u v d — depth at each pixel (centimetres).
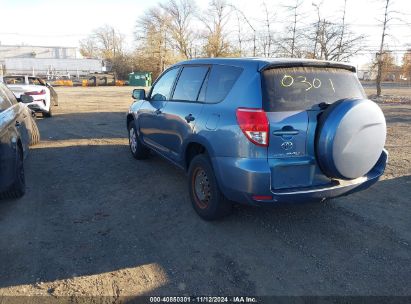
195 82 446
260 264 335
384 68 2312
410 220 425
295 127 336
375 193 509
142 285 305
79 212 444
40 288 300
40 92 1191
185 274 320
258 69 346
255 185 333
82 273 320
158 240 377
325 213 442
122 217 431
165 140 508
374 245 369
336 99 366
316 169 351
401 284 307
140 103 623
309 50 1661
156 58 5556
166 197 491
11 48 9112
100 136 912
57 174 591
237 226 407
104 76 4644
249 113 334
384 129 357
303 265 333
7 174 424
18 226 405
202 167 404
